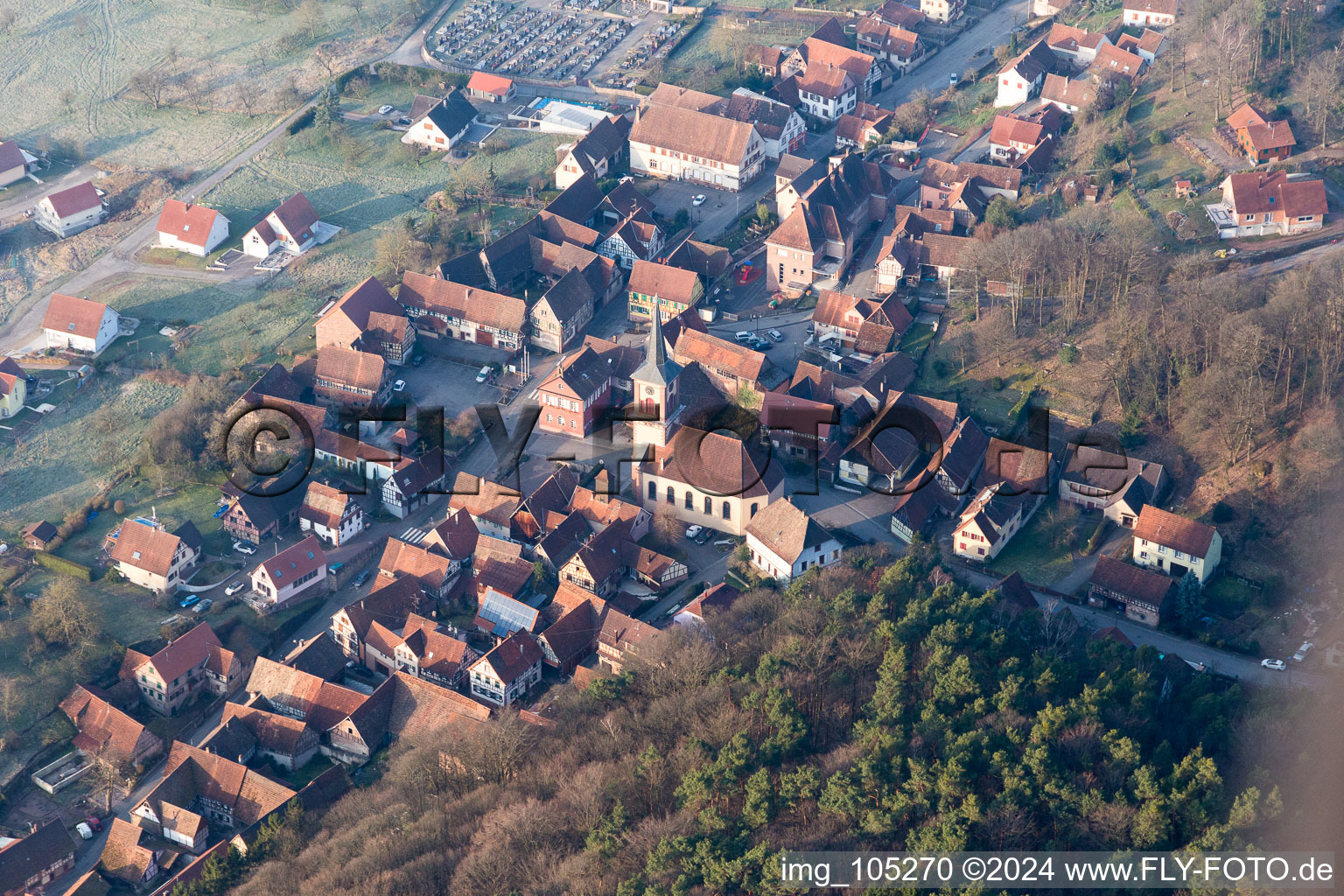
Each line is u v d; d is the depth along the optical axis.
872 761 154.50
